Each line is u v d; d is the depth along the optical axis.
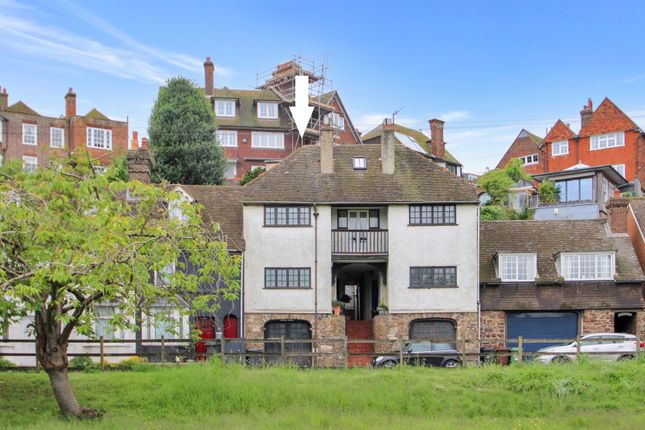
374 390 21.28
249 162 58.88
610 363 23.58
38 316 18.00
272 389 20.94
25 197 16.62
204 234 19.22
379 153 34.62
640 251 35.16
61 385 18.30
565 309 31.94
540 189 46.97
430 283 32.19
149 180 33.25
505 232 35.00
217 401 20.30
